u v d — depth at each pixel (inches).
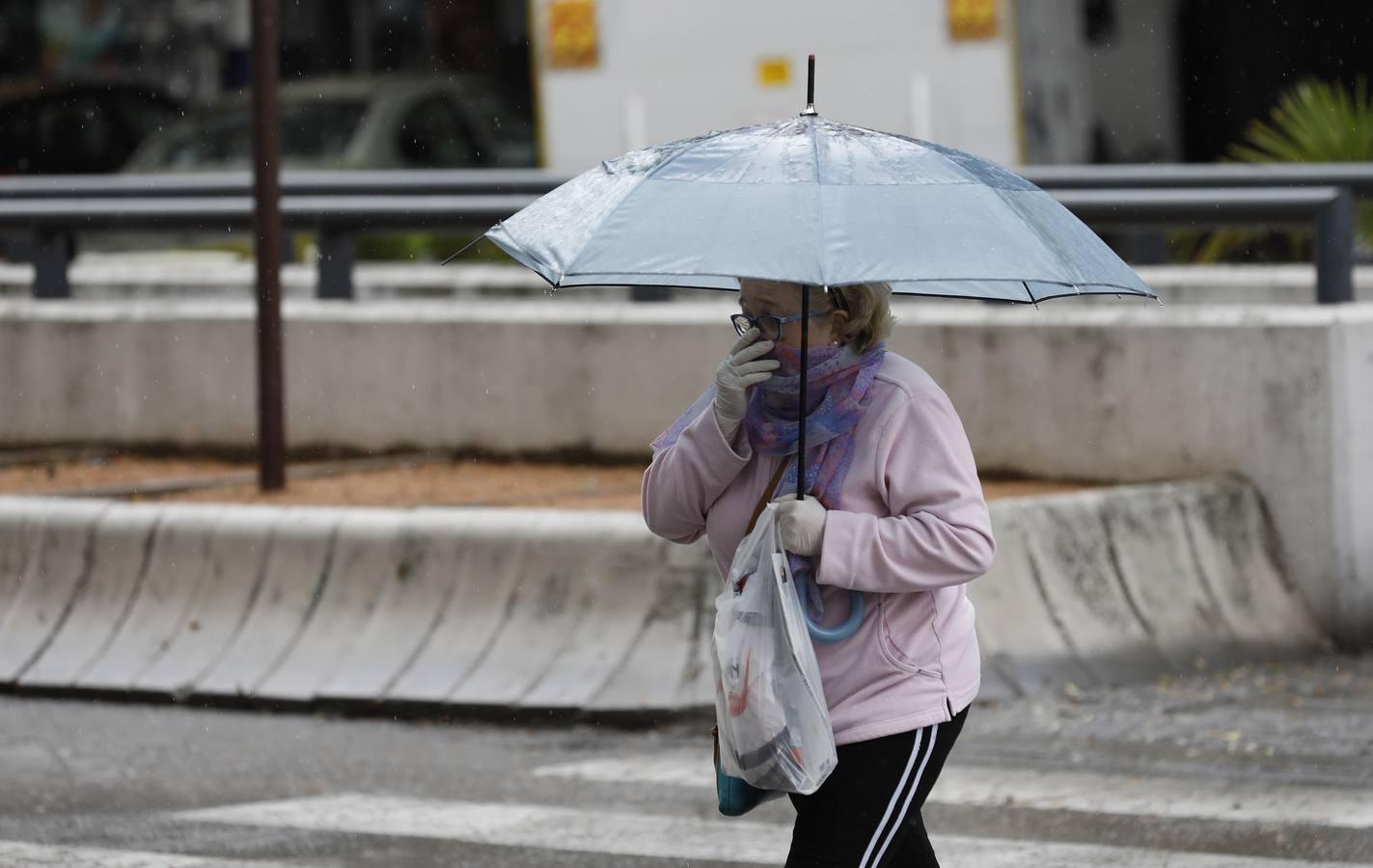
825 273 488.4
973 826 872.3
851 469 536.1
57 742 1050.7
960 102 2107.5
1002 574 1139.3
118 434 1544.0
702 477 549.3
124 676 1154.7
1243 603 1219.2
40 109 3034.0
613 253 508.1
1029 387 1326.3
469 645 1120.8
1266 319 1242.0
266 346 1318.9
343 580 1156.5
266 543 1171.9
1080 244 531.8
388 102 2581.2
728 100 2217.0
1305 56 2711.6
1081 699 1106.1
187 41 3964.1
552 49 2287.2
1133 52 2477.9
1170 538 1212.5
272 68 1300.4
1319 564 1230.3
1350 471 1221.1
